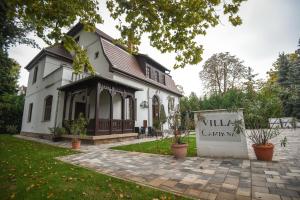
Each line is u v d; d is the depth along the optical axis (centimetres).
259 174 388
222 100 2392
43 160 561
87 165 498
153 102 1745
